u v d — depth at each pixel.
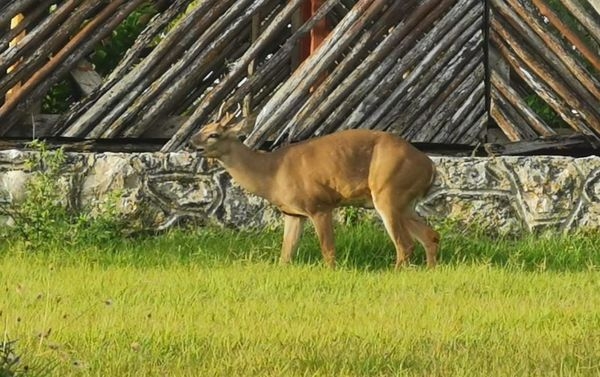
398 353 32.84
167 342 33.69
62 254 51.56
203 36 59.81
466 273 48.16
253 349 32.94
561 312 39.06
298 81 59.59
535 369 31.36
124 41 69.31
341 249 53.72
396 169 51.94
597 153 61.81
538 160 57.91
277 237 55.47
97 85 60.28
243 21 60.16
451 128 60.75
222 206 56.94
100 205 56.47
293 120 59.50
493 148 60.69
